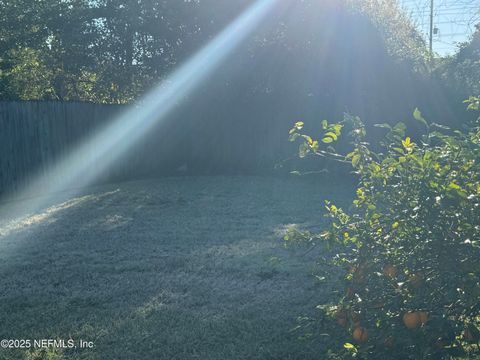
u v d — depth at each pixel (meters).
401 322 3.38
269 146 16.25
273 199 11.63
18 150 12.21
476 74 13.83
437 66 14.73
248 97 16.39
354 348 3.42
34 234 8.52
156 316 5.26
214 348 4.64
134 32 17.75
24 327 5.07
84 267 6.76
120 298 5.75
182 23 17.16
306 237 3.89
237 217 9.76
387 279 3.50
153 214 10.05
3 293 5.92
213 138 17.09
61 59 18.88
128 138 15.65
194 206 10.84
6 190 11.89
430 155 3.39
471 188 3.26
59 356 4.52
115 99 19.36
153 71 17.89
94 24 18.39
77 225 9.12
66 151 13.59
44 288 6.05
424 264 3.42
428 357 3.19
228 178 15.33
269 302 5.59
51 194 12.80
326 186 13.60
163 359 4.46
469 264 3.19
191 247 7.69
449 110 13.84
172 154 17.16
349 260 4.00
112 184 14.53
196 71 16.89
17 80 19.03
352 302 3.64
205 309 5.43
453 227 3.25
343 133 14.52
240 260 7.00
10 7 18.55
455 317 3.30
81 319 5.23
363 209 4.07
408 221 3.40
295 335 4.80
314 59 15.12
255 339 4.78
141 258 7.16
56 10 18.30
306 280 6.20
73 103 13.79
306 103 15.50
